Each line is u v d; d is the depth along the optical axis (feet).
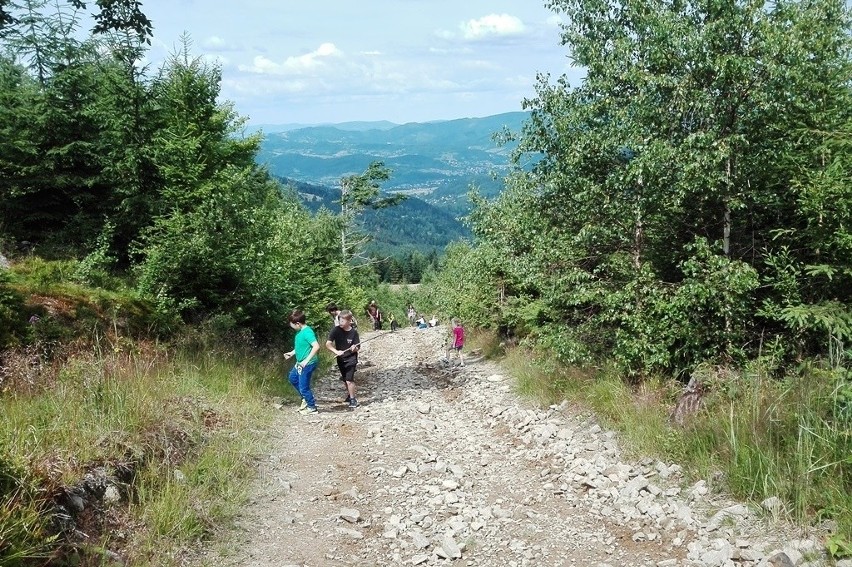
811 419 18.19
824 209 24.20
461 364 57.36
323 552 17.01
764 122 27.32
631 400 26.58
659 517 17.61
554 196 33.24
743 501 17.34
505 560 16.39
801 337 26.30
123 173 45.88
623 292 29.35
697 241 26.84
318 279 78.18
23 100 43.70
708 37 26.35
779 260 27.35
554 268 33.58
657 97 29.14
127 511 16.29
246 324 46.55
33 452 15.17
